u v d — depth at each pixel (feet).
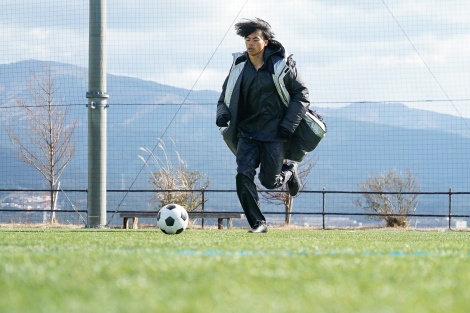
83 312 16.24
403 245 41.16
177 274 23.57
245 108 57.98
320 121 59.52
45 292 19.45
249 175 57.62
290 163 63.46
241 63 57.72
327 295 19.21
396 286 21.31
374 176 149.69
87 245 39.04
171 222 57.26
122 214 95.35
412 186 147.33
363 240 49.32
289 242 42.75
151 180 119.85
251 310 16.66
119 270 24.35
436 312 16.97
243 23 56.65
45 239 46.47
